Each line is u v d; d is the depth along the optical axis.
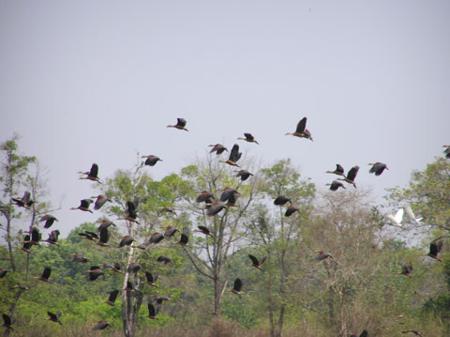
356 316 50.38
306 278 56.34
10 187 52.09
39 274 55.75
